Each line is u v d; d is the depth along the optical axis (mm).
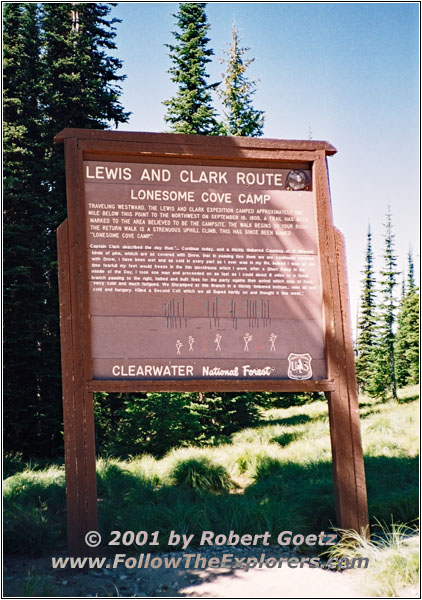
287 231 6371
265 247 6309
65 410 5715
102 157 6117
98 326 5930
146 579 5148
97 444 13656
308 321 6309
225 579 5105
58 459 12805
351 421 6164
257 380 6078
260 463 9555
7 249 14383
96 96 16516
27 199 15000
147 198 6148
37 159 16078
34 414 14203
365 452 9750
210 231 6227
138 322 5996
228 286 6199
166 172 6211
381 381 27562
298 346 6258
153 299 6055
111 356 5914
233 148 6254
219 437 14969
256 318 6215
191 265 6156
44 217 15180
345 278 6363
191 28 20188
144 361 5953
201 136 6211
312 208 6449
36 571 5332
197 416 15320
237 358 6125
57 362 14727
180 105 19703
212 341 6102
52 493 7270
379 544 5738
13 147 15023
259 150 6312
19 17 16469
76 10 16516
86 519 5582
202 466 8891
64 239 5926
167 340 6027
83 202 6000
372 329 28750
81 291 5871
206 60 20438
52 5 16578
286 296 6293
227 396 17141
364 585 4875
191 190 6238
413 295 34219
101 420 14812
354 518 5992
